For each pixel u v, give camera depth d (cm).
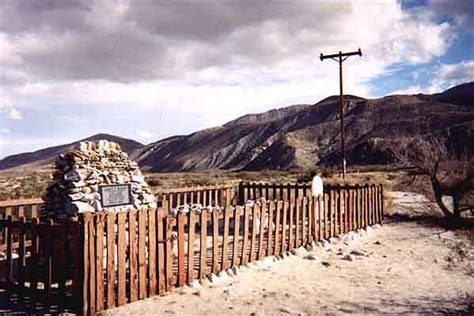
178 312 714
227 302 765
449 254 1175
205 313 709
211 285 871
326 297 801
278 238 1098
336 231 1338
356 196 1467
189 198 1739
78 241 714
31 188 2695
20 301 771
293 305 750
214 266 912
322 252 1184
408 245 1292
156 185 3125
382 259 1117
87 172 1002
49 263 747
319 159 11581
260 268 1003
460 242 1326
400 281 919
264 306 743
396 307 741
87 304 706
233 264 963
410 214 1852
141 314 706
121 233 755
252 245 1014
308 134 13200
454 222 1650
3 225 798
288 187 1816
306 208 1211
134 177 1114
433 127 10250
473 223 1620
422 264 1070
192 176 6600
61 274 733
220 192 1838
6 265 792
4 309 741
